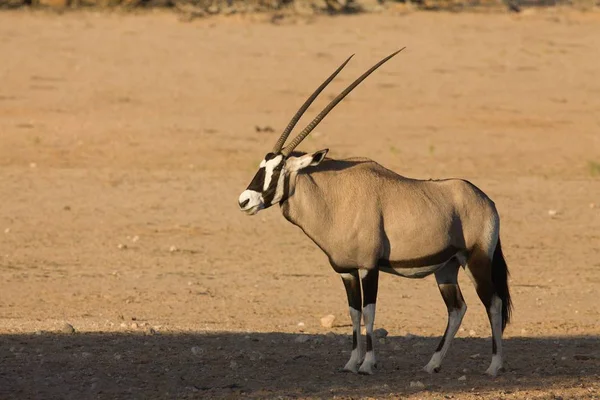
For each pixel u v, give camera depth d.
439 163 72.12
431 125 81.88
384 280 47.19
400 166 71.12
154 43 104.25
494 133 80.19
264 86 91.75
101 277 46.94
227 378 28.30
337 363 30.34
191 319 39.62
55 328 35.69
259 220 57.69
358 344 29.11
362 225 28.25
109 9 118.62
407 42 106.56
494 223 29.42
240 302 43.03
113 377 28.23
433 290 45.56
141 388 27.14
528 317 40.88
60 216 57.81
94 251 51.59
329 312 41.56
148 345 32.50
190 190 63.69
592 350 33.12
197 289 45.06
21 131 77.62
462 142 77.50
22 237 53.81
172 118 82.19
